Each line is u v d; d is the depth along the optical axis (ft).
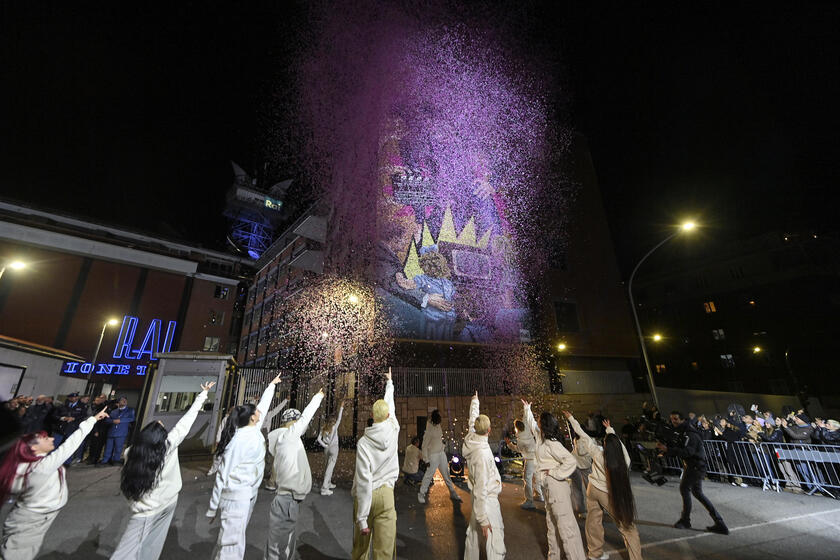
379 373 51.78
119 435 30.78
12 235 79.46
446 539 16.43
